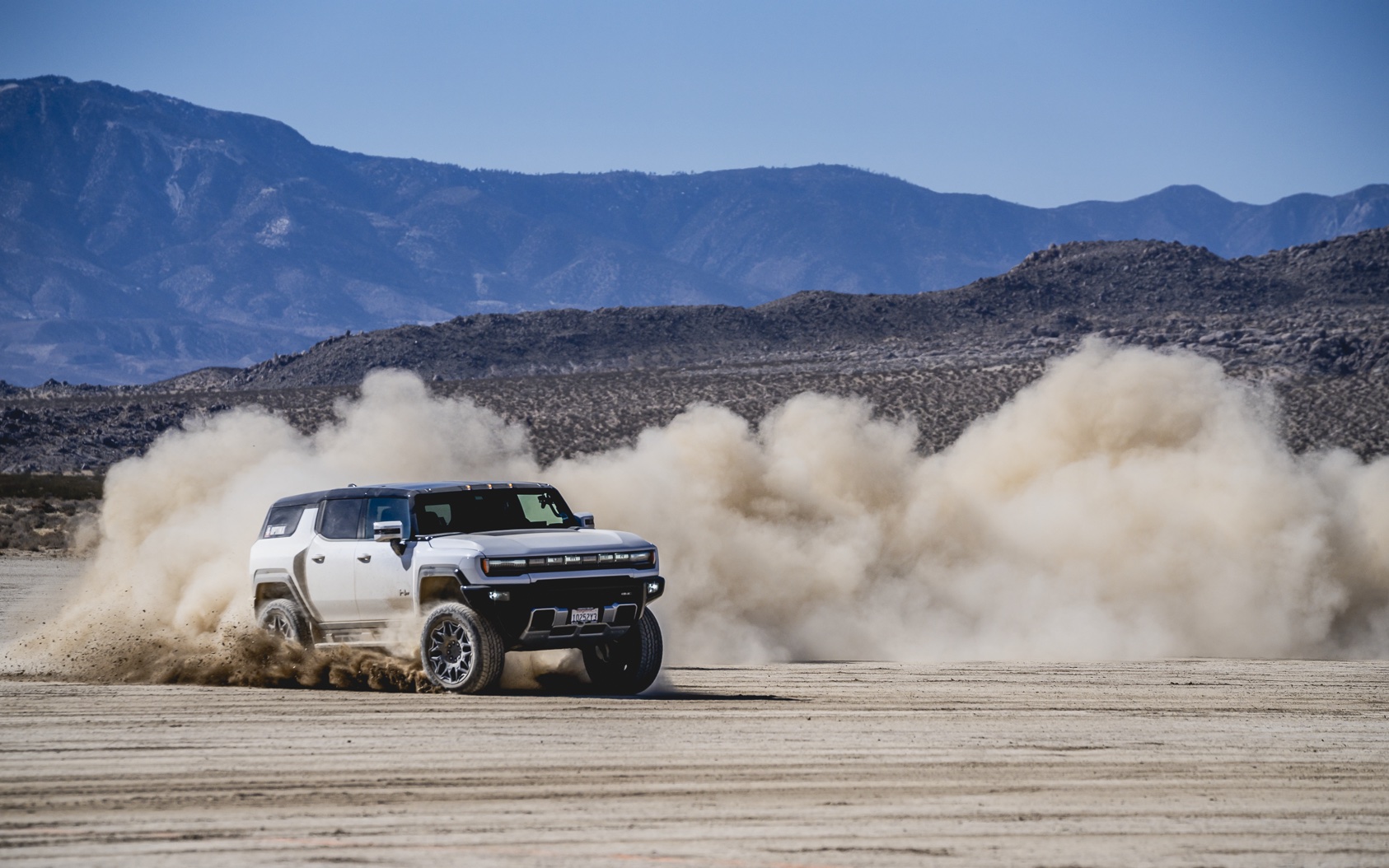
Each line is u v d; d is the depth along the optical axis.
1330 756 15.12
